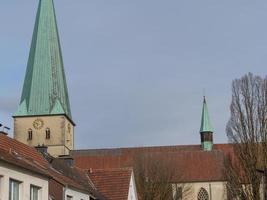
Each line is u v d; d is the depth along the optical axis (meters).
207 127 193.88
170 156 177.50
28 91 170.75
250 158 112.88
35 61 172.12
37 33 174.12
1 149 49.91
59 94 170.12
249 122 115.38
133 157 175.38
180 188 157.62
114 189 88.12
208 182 171.50
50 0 176.25
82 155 182.00
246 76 117.38
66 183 58.88
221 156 178.12
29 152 65.00
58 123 166.62
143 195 138.38
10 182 44.78
